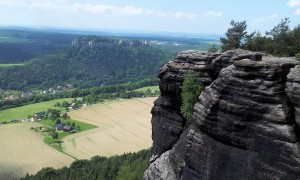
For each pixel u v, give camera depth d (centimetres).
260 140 3656
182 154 4947
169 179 4988
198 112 4422
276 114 3550
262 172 3625
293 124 3519
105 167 11662
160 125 5953
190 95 5075
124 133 19400
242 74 3825
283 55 5059
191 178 4512
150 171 5488
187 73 5247
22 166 15212
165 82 5666
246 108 3772
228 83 3966
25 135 19362
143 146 17500
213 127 4150
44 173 13038
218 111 4097
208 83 5034
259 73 3706
